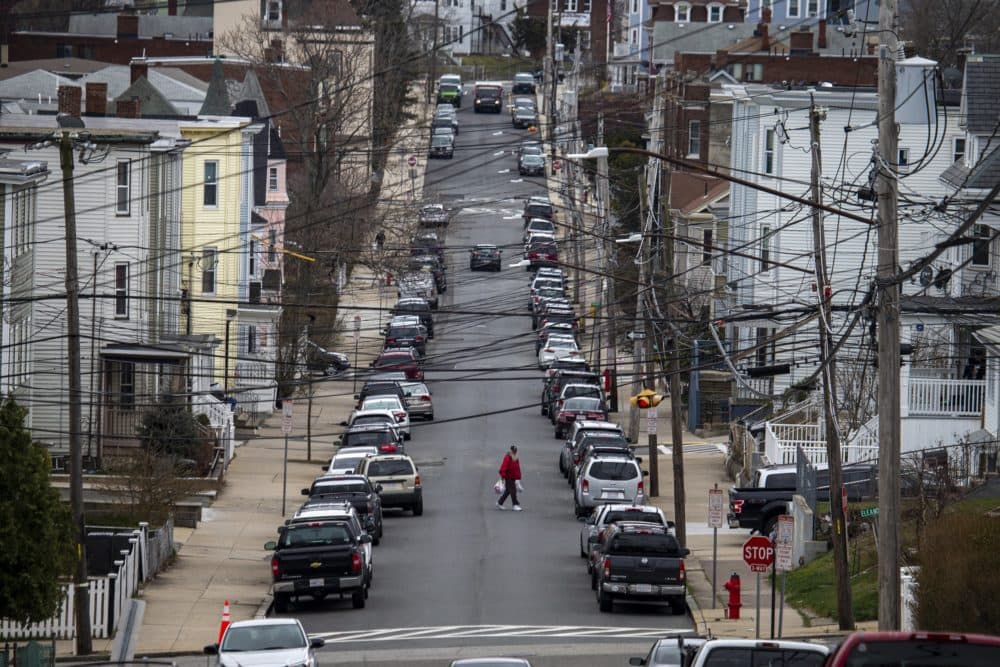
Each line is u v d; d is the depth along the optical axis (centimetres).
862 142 17450
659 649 6519
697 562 11475
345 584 9600
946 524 7381
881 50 6925
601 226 19238
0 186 12550
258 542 11988
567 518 13088
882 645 3997
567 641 8762
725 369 17238
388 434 14525
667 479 14938
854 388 14562
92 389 14312
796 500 11531
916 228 16725
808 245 17500
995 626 6969
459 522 12850
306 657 6994
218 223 17362
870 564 10181
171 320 15625
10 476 7994
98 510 11731
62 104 18575
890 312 6869
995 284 12681
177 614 9625
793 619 9488
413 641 8788
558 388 17750
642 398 14100
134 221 14838
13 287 12744
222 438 14475
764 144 17762
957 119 17088
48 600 8175
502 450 16250
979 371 13350
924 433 12838
